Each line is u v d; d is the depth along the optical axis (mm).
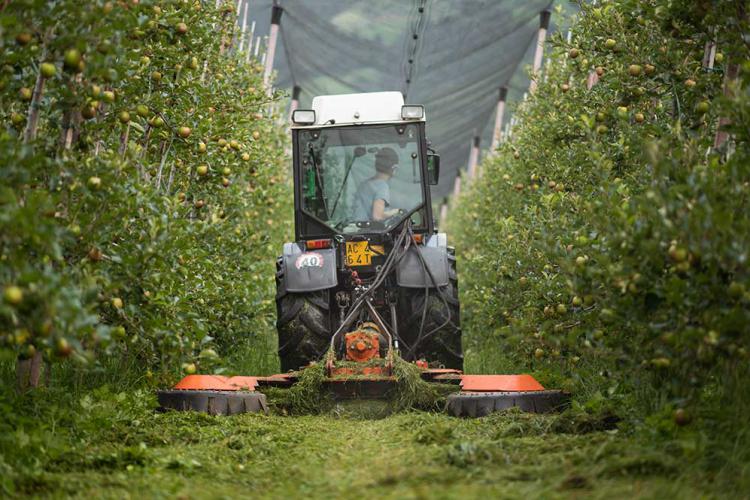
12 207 14453
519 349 27609
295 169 32031
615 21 25453
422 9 54781
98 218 18766
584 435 19781
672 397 18344
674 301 16484
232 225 35281
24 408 19766
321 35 62406
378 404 24922
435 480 15242
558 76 42312
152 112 24344
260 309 37125
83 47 17109
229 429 21625
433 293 30141
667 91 24844
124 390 24078
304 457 18375
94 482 15742
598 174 20438
